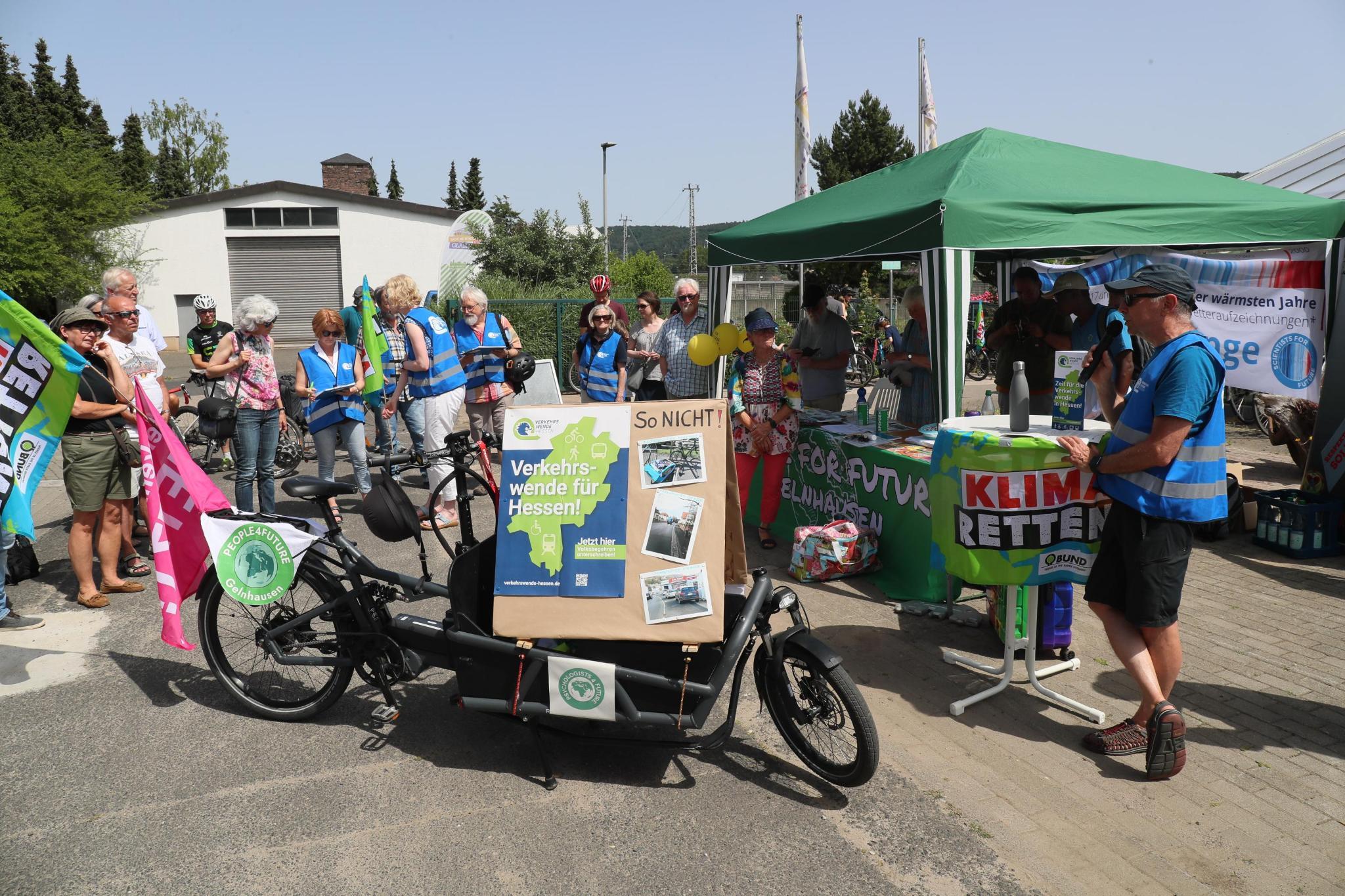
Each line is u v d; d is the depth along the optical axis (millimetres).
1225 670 4418
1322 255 7762
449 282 15531
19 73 48469
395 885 2848
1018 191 5480
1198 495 3365
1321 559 6109
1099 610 3633
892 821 3201
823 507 6496
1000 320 6844
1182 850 3035
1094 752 3688
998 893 2816
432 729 3900
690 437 3367
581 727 3881
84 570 5234
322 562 3912
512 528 3416
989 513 3775
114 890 2811
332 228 34344
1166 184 6039
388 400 9250
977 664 4453
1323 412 6359
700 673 3357
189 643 4117
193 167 57844
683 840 3092
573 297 18453
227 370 6328
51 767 3557
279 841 3078
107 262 27234
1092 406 6625
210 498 4129
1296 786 3422
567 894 2814
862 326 19688
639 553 3334
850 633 4957
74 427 5117
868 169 36781
